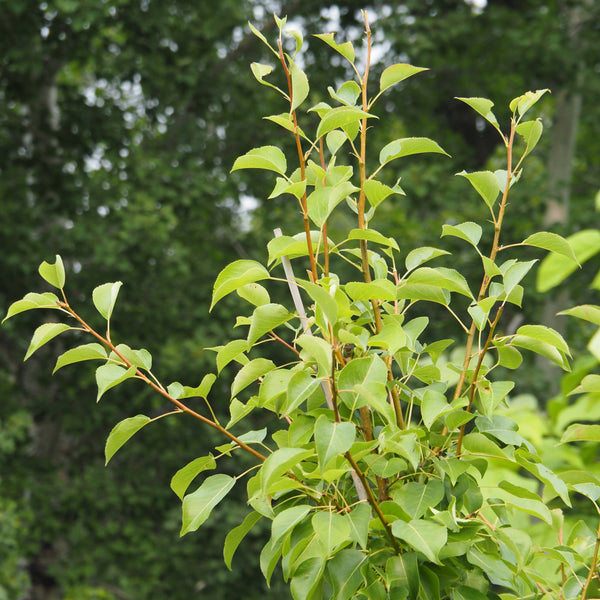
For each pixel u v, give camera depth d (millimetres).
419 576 1423
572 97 8273
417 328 1751
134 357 1552
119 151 8078
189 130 8633
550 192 8016
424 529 1316
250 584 7719
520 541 1479
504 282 1475
